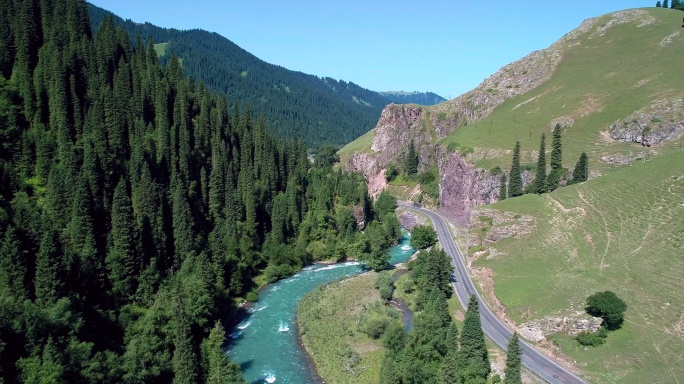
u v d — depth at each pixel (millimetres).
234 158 169375
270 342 102500
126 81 146250
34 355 66688
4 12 143875
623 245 109938
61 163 114250
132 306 96438
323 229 168250
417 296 118562
